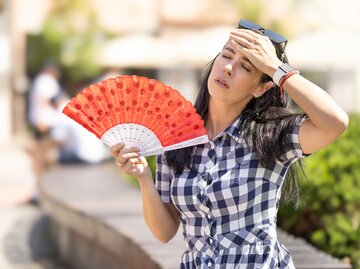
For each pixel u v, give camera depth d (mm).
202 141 6648
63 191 19078
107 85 6633
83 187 19891
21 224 22906
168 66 40625
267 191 6570
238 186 6527
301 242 11562
